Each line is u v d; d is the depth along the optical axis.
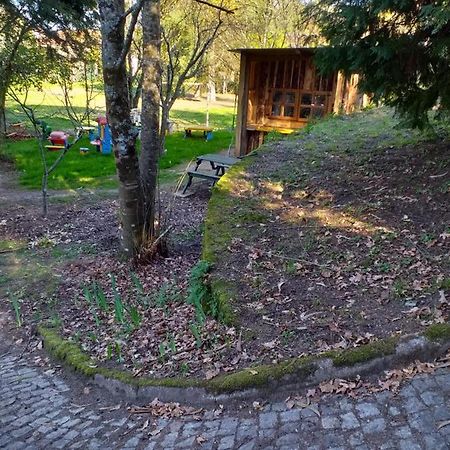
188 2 7.31
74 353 3.49
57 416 2.81
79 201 8.66
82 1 11.38
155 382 2.87
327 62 5.05
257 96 12.18
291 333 3.12
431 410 2.26
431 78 4.77
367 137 7.33
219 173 9.29
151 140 5.39
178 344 3.39
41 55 11.00
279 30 18.03
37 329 4.15
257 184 6.06
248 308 3.50
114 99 4.87
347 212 4.92
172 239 6.47
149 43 5.16
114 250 6.12
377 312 3.19
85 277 5.29
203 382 2.76
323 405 2.44
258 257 4.29
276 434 2.30
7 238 6.77
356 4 4.51
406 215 4.56
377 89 4.91
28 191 9.30
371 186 5.38
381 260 3.91
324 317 3.24
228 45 15.84
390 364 2.62
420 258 3.79
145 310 4.24
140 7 4.20
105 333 3.87
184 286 4.73
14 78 10.67
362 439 2.16
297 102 11.61
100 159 11.95
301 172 6.27
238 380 2.66
